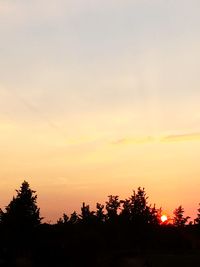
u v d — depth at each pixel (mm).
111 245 44219
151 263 27625
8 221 44062
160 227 54344
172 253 44969
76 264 29188
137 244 49750
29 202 45250
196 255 37812
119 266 26125
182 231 54750
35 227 43875
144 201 52281
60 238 34500
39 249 32688
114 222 48250
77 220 47188
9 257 40281
